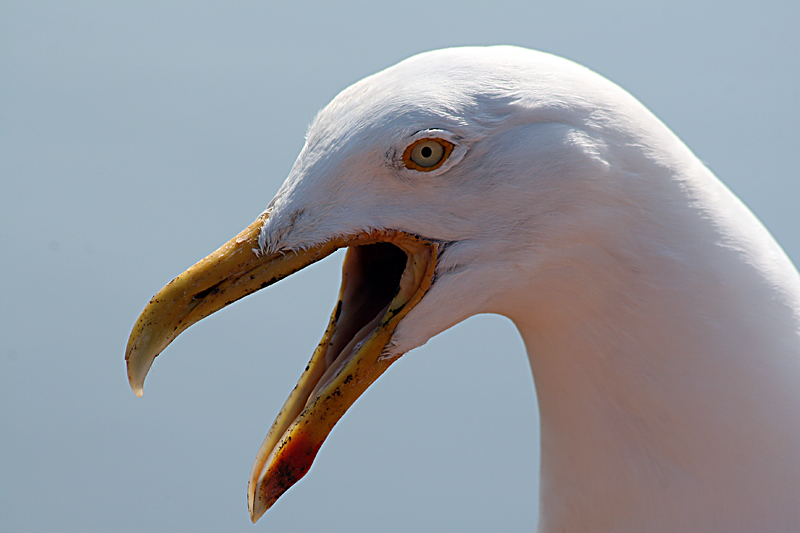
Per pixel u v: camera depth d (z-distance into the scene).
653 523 2.37
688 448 2.36
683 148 2.37
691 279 2.35
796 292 2.37
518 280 2.36
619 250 2.35
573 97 2.35
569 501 2.38
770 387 2.35
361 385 2.37
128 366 2.36
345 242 2.36
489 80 2.35
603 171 2.35
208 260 2.36
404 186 2.35
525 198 2.35
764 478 2.36
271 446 2.37
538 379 2.38
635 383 2.36
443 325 2.37
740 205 2.37
